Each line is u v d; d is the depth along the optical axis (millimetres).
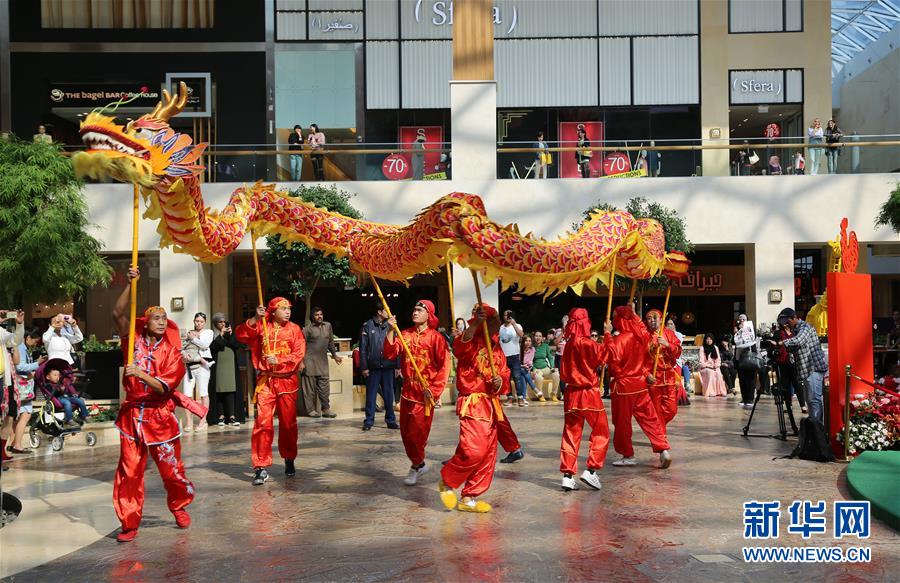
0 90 23234
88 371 14992
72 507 7598
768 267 19766
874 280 28094
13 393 10727
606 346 8773
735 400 17328
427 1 24125
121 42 23469
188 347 13445
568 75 24453
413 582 5234
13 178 14703
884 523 6621
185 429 13031
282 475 9148
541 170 19719
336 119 23969
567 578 5281
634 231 8258
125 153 6152
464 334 7191
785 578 5270
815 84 24641
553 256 7320
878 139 19875
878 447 9531
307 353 15078
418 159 19500
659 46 24453
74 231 15734
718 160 19906
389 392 13328
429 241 7348
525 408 16016
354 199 19375
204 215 7113
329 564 5660
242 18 23812
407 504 7578
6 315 10586
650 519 6848
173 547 6176
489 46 19594
